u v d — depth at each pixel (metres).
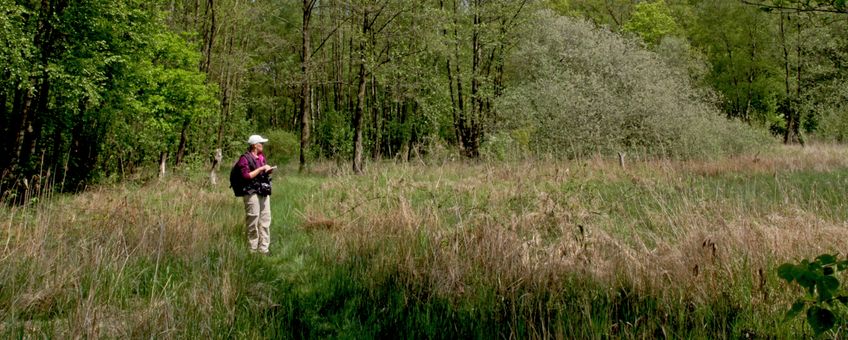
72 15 11.63
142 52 14.25
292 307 3.59
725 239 4.07
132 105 13.95
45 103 12.15
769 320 2.96
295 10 26.14
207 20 19.06
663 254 4.01
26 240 4.58
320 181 12.57
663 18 28.31
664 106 16.02
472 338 3.06
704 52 30.80
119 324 3.12
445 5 20.95
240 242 5.70
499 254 4.02
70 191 13.55
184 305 3.30
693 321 3.04
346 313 3.52
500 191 7.05
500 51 23.91
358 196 7.13
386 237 5.09
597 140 15.40
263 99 25.06
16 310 3.27
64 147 16.09
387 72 16.20
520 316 3.15
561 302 3.40
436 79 17.34
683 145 15.21
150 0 14.05
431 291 3.67
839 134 20.89
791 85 26.50
